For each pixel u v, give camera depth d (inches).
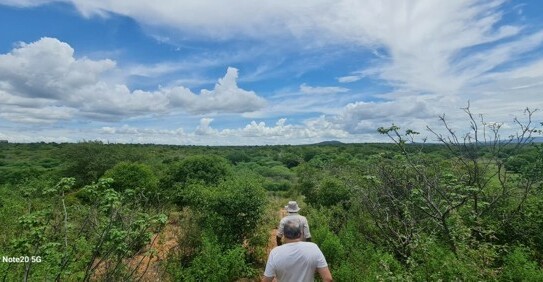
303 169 719.1
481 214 258.4
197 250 304.0
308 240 237.6
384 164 297.3
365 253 261.4
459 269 177.3
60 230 205.0
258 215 351.3
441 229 250.4
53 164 1663.4
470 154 256.2
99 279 200.1
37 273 182.9
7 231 253.1
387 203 300.0
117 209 187.3
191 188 440.1
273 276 146.4
